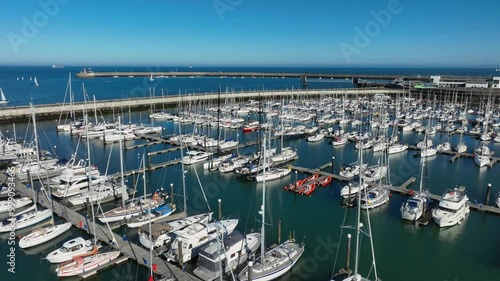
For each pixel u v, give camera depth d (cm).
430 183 5819
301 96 16688
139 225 4122
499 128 10281
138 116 12550
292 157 7056
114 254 3403
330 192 5381
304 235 4072
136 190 5272
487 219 4438
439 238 4034
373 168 6006
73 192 4888
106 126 9369
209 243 3466
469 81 17962
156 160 7025
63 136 9169
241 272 3112
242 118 11838
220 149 7600
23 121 11050
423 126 10169
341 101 14588
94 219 4016
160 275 3177
